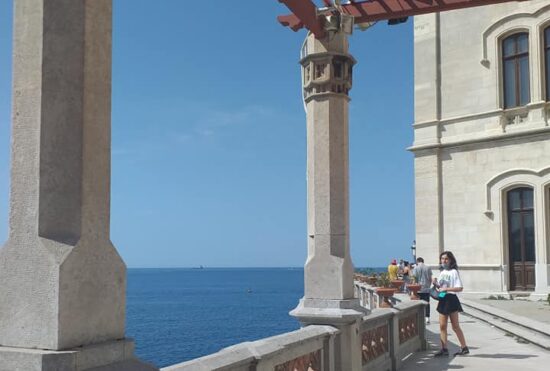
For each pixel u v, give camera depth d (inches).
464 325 705.6
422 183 1160.8
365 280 1133.1
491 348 522.3
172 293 5113.2
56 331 123.4
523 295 1012.5
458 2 351.3
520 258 1042.7
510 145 1050.1
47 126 129.5
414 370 418.0
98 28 138.3
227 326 1817.2
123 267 141.2
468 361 454.0
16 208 130.3
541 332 567.8
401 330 469.1
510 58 1078.4
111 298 137.1
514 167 1042.7
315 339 270.7
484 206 1077.1
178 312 2593.5
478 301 966.4
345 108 322.3
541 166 1009.5
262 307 2898.6
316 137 318.3
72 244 128.7
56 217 129.8
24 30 132.3
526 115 1042.7
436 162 1142.3
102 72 139.0
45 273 125.6
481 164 1087.0
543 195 1005.2
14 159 131.5
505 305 879.1
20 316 126.7
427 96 1164.5
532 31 1035.3
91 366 127.6
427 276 716.7
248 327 1774.1
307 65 323.9
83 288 129.7
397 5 361.4
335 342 299.7
